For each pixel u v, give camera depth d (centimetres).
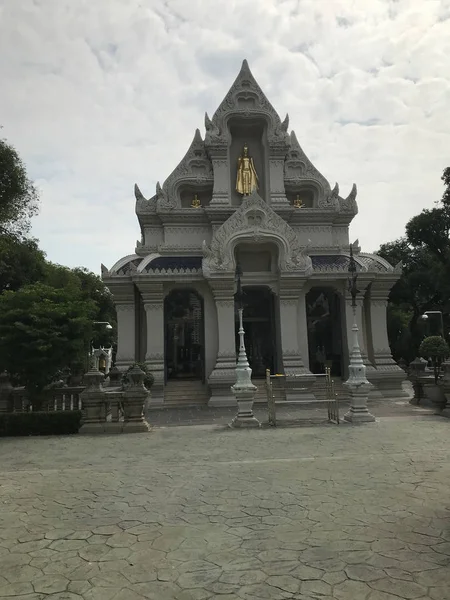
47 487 870
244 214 2512
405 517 669
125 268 2661
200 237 2872
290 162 3055
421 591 468
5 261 3328
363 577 499
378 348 2592
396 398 2438
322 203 2973
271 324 2617
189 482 880
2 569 540
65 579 512
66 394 1872
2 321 1680
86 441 1352
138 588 489
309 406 2150
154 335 2452
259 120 2922
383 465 963
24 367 1664
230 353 2417
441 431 1347
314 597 462
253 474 923
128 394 1525
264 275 2527
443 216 3784
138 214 2883
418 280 4062
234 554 564
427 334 3881
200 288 2544
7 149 2791
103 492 831
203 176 2941
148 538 621
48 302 1720
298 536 612
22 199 3177
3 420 1492
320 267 2559
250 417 1549
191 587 488
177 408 2272
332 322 2748
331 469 942
